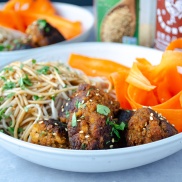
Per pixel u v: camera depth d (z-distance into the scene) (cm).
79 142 52
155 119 54
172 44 63
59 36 83
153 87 61
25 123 62
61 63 70
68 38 88
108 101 56
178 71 62
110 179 55
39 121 56
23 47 80
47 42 82
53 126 55
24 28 92
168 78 63
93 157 50
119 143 54
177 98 60
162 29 71
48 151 51
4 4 101
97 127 53
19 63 67
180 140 52
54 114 62
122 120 55
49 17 91
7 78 65
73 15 95
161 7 70
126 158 51
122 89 64
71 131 53
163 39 71
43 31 82
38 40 82
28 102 63
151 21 77
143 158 52
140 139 53
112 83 68
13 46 81
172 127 54
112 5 78
